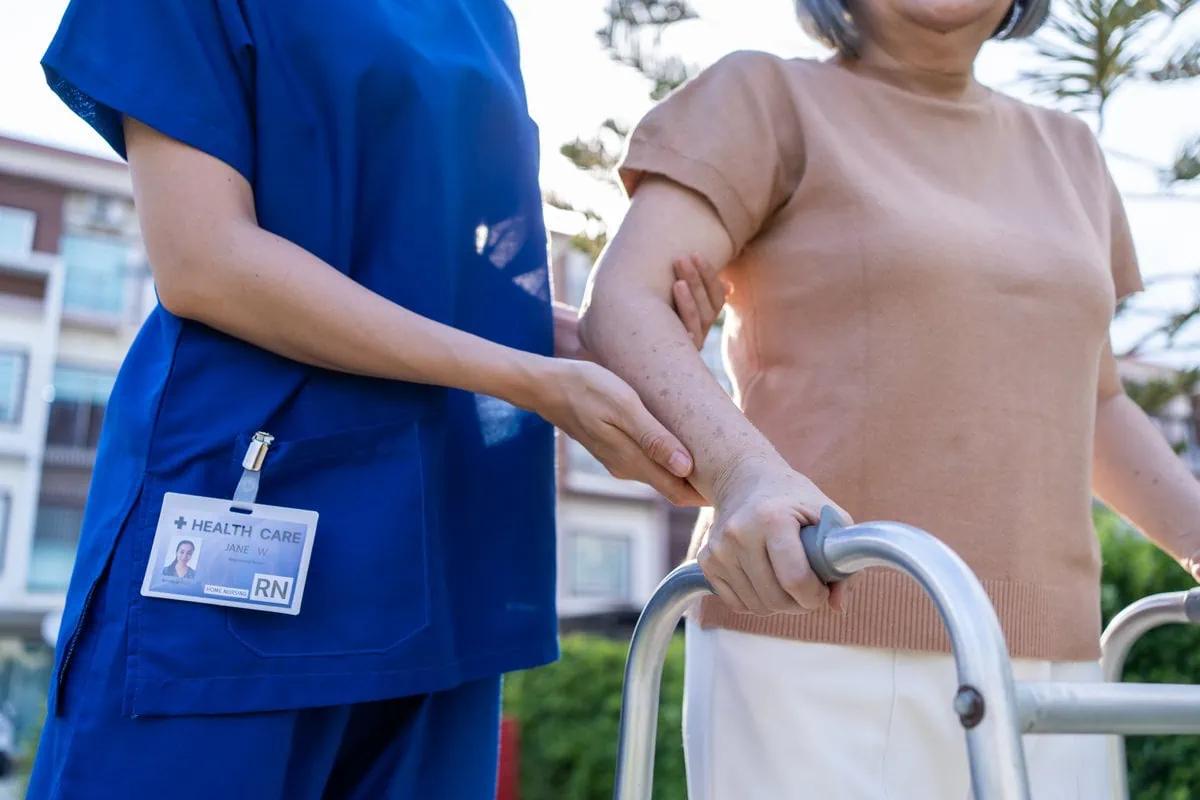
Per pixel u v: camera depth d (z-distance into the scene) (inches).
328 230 44.3
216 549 39.3
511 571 48.3
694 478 42.3
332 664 40.3
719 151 51.4
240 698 38.7
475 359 42.9
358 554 41.5
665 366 45.1
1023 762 27.1
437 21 49.4
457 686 48.2
